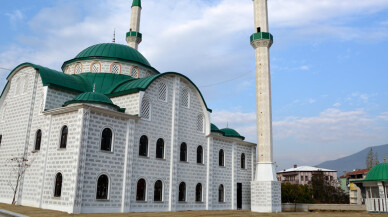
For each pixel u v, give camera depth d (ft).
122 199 102.01
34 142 111.75
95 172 95.96
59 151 99.04
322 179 301.63
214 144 143.84
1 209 90.38
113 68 136.26
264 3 156.46
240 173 155.02
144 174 111.34
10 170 115.85
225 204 143.64
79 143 92.79
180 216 98.48
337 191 299.38
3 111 131.85
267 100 144.97
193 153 132.46
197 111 138.51
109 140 102.06
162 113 122.01
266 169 138.72
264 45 150.41
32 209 93.45
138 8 186.70
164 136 121.29
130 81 129.29
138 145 110.83
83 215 86.17
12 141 119.24
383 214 126.52
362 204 146.20
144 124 114.11
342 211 145.07
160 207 114.93
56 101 112.98
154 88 120.67
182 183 126.31
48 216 80.23
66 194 92.22
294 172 437.17
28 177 108.88
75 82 122.42
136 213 101.30
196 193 131.75
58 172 97.40
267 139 141.69
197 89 137.80
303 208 152.05
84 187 92.63
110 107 105.09
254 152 164.76
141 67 143.02
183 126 130.31
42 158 102.73
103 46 141.08
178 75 130.21
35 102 116.78
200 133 137.59
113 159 101.50
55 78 116.57
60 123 102.12
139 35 181.68
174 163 122.01
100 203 96.02
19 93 124.06
